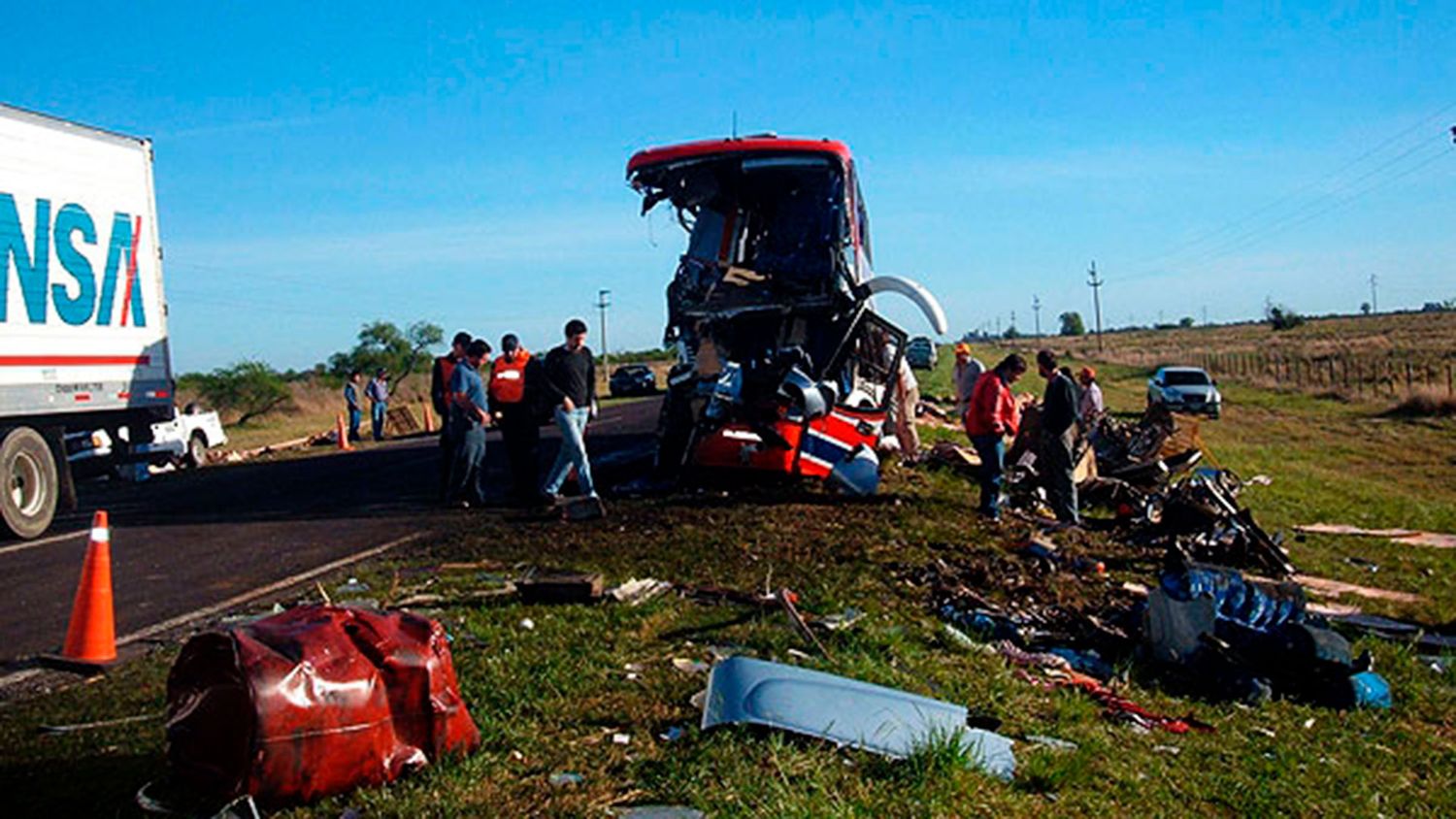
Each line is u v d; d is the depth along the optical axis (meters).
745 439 12.61
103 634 6.64
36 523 12.38
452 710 4.68
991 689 6.52
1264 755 6.44
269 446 26.98
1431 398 36.47
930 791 4.70
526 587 7.71
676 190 14.00
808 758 4.88
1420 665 8.81
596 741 5.12
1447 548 14.52
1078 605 8.89
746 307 13.24
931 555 9.80
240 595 8.47
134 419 15.70
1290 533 15.27
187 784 4.45
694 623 7.32
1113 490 14.05
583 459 11.84
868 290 13.41
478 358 12.75
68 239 13.56
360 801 4.30
